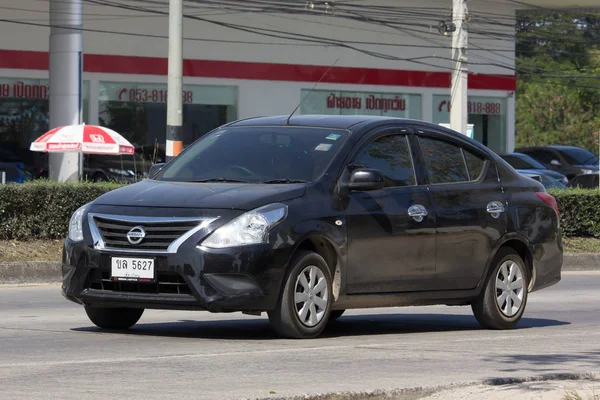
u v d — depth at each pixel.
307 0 102.31
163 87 99.19
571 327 27.11
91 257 21.12
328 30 107.94
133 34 97.19
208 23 101.50
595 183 89.25
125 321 23.75
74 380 16.31
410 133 24.28
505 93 119.50
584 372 17.83
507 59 119.56
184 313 28.14
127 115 97.38
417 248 23.33
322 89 108.12
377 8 109.56
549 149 105.38
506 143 119.81
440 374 17.41
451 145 25.09
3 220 43.03
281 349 20.09
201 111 101.81
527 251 26.00
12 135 92.38
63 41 77.44
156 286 20.69
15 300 32.47
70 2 77.31
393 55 111.75
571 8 120.38
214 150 23.64
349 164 22.64
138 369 17.45
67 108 77.56
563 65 178.75
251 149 23.33
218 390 15.51
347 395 15.27
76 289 21.42
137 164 96.88
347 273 22.12
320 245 21.86
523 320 29.22
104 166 93.94
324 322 21.81
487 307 25.09
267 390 15.54
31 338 21.98
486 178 25.45
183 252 20.38
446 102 115.62
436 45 114.06
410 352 20.09
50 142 65.88
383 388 15.76
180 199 21.03
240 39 103.31
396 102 112.50
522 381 16.94
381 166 23.30
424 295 23.67
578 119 173.62
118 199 21.56
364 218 22.34
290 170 22.45
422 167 24.06
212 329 24.20
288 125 23.92
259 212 20.70
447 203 24.11
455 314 29.91
